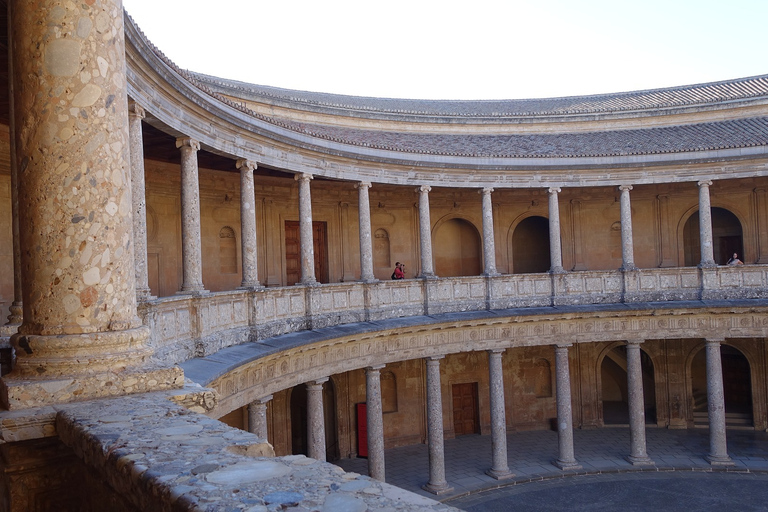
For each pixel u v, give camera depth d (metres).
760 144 29.81
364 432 32.97
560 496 26.98
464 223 36.84
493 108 43.00
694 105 35.94
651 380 38.78
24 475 6.23
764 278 29.72
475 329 28.78
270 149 22.66
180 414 6.03
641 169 31.14
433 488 27.22
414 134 35.88
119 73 7.24
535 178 30.91
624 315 30.00
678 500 26.23
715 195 34.69
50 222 6.80
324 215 32.22
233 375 17.22
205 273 27.16
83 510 6.16
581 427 37.06
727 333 29.84
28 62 6.82
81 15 6.86
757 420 35.44
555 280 30.66
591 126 37.31
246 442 5.13
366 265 26.72
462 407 36.88
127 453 4.82
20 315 10.93
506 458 28.98
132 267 7.41
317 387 22.59
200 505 3.75
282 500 3.82
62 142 6.78
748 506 25.48
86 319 6.87
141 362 7.19
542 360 37.75
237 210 28.41
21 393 6.38
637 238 36.00
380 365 25.78
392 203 34.56
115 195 7.09
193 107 18.02
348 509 3.69
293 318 22.67
